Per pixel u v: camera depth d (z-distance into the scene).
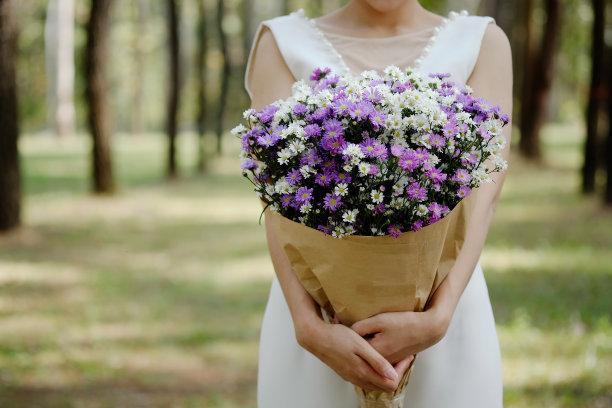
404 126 1.39
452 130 1.38
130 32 32.84
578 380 3.93
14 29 8.52
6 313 5.67
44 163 19.91
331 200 1.33
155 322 5.50
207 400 3.98
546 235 8.32
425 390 1.69
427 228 1.36
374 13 1.79
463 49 1.72
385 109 1.42
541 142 15.72
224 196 13.26
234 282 6.81
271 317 1.81
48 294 6.29
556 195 11.40
